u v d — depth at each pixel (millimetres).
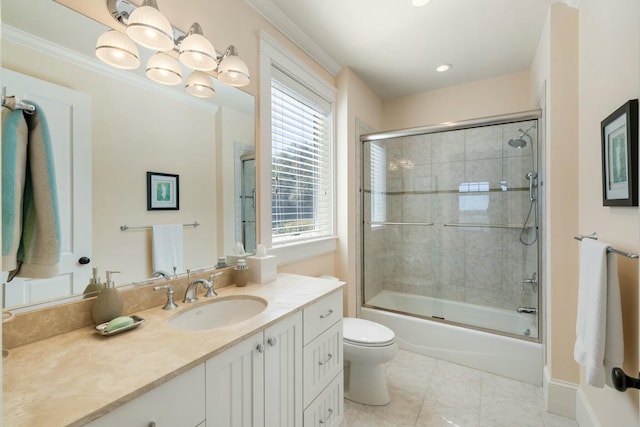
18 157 920
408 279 3170
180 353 879
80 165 1063
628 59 1120
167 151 1346
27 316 928
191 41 1244
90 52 1093
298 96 2209
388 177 3176
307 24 2006
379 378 1897
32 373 770
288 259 2039
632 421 1122
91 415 634
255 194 1793
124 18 1181
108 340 959
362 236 2896
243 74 1463
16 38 926
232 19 1639
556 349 1793
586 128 1587
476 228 2826
